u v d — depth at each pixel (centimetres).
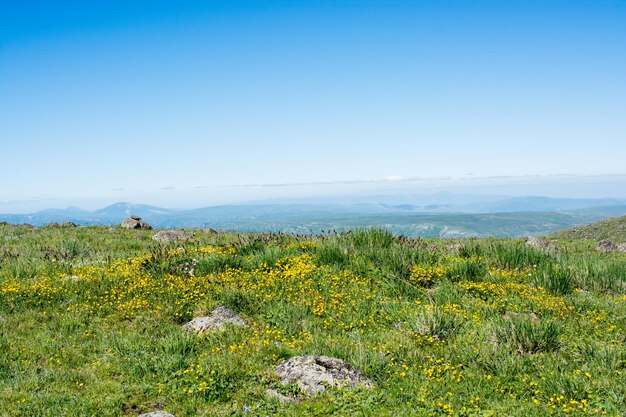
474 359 830
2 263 1662
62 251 1942
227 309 1104
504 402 677
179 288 1248
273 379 759
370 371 783
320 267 1457
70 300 1173
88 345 913
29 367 800
